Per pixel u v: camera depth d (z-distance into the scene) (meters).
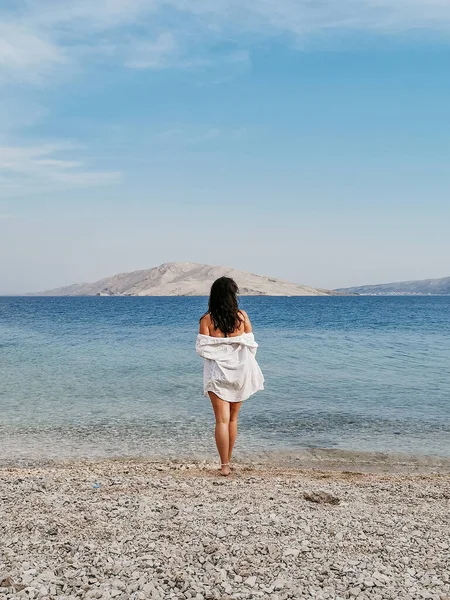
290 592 3.98
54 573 4.23
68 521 5.45
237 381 7.29
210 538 5.00
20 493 6.59
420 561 4.62
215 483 7.24
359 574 4.31
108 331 44.66
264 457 9.61
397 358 24.75
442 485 7.53
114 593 3.90
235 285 7.28
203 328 7.30
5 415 13.16
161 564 4.42
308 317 75.12
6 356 25.58
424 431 11.51
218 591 3.98
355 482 7.63
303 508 6.05
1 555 4.58
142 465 8.86
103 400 15.00
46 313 90.31
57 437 11.09
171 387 17.06
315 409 13.74
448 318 71.31
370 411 13.47
